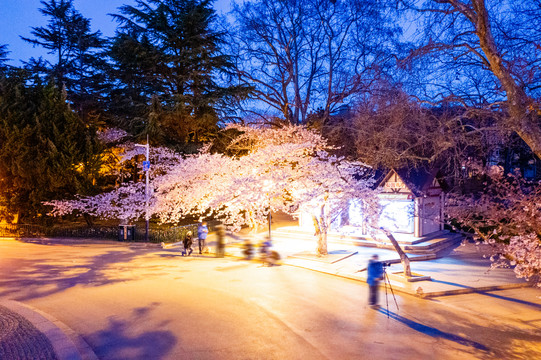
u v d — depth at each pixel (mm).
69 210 26703
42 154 28078
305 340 9328
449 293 14016
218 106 34438
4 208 29031
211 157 22375
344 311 11727
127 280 15172
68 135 28625
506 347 9297
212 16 34531
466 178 28766
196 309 11508
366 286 14930
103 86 37875
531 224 9805
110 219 34562
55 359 7824
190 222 32969
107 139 33375
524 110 9594
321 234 20031
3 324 9906
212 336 9422
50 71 37094
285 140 27422
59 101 29609
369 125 25453
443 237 24922
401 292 14227
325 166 19922
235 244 24766
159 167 30859
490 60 9711
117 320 10484
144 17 33344
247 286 14383
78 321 10367
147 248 24281
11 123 28297
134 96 35375
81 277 15656
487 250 22562
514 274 16844
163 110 31609
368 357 8484
